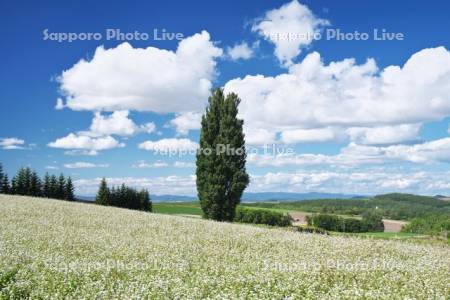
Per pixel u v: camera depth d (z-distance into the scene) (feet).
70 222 109.60
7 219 106.52
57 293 43.86
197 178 186.60
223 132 184.65
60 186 318.45
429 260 72.33
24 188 307.17
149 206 316.40
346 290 47.37
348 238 101.35
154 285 47.39
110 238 85.15
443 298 46.09
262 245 83.92
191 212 299.99
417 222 185.16
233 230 108.17
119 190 310.45
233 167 182.50
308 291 47.16
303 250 79.05
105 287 47.73
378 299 45.09
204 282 49.39
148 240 83.97
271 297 45.47
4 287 47.03
